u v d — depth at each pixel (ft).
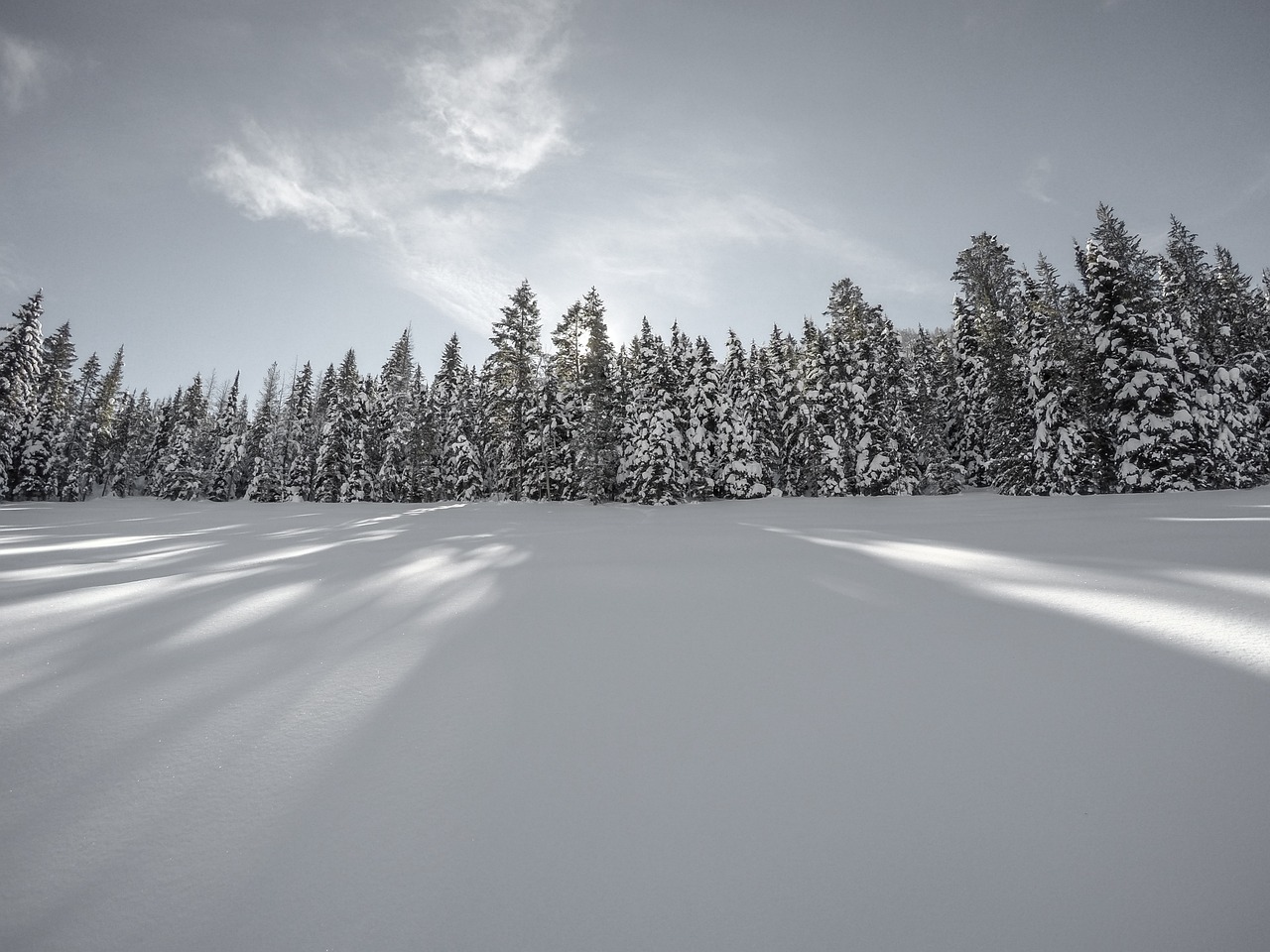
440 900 5.45
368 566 24.30
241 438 166.09
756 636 13.03
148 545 34.63
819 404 106.93
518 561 25.35
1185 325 88.84
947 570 19.98
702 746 8.12
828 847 6.05
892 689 9.81
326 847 6.09
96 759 7.73
